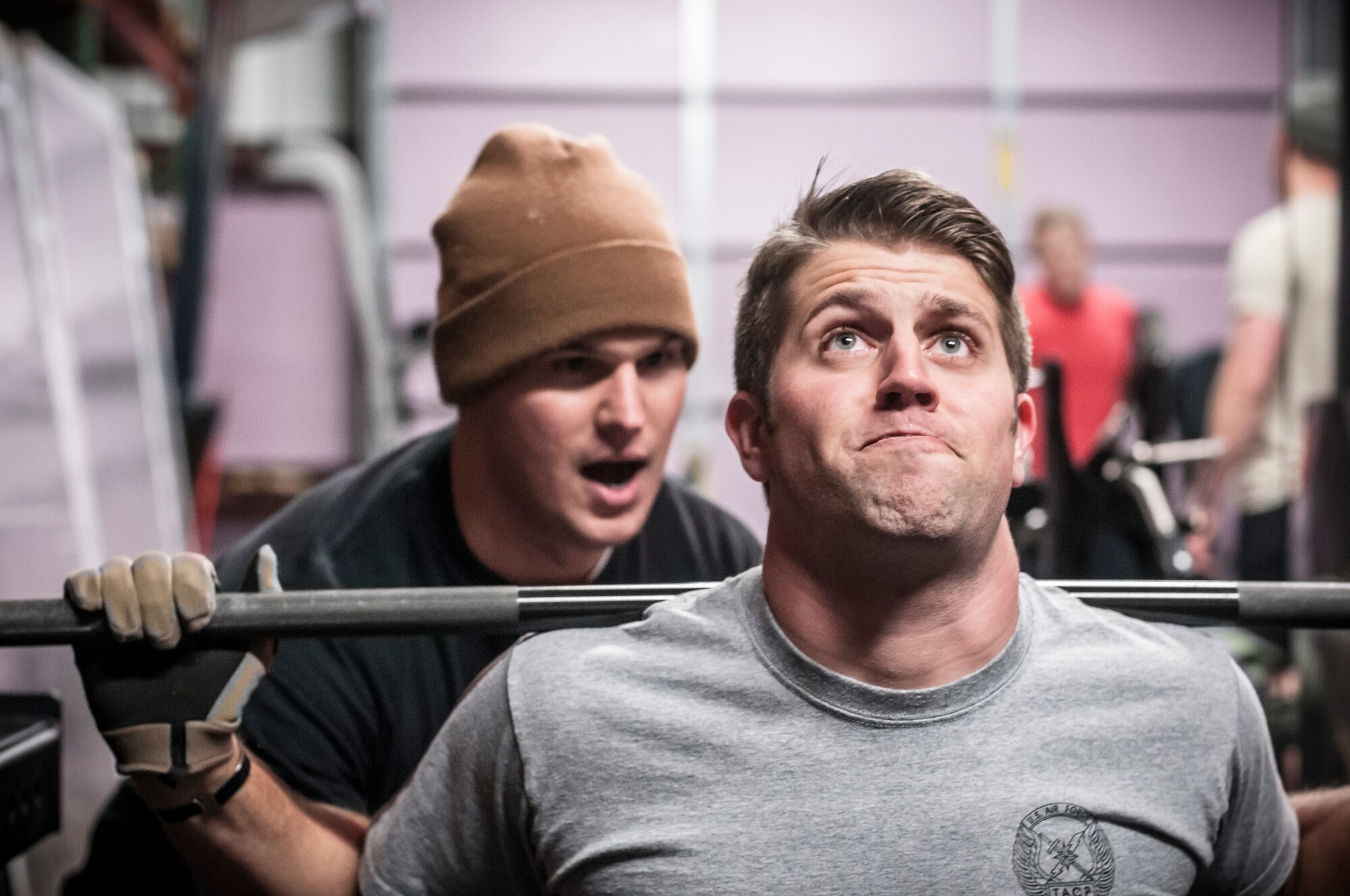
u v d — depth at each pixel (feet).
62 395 7.44
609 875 2.74
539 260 3.99
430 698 3.94
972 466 2.75
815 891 2.67
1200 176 14.34
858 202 2.94
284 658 3.83
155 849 4.51
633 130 14.15
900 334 2.80
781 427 2.87
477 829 3.01
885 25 14.11
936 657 2.84
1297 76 14.20
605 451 4.04
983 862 2.68
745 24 14.07
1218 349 10.02
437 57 14.03
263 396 13.64
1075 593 3.13
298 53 13.92
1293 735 6.35
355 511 4.22
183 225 11.45
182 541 9.59
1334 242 8.90
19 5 9.39
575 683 2.88
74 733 7.14
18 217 7.43
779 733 2.78
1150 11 14.19
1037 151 14.28
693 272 14.17
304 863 3.14
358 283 13.38
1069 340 10.39
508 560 4.21
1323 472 6.98
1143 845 2.76
